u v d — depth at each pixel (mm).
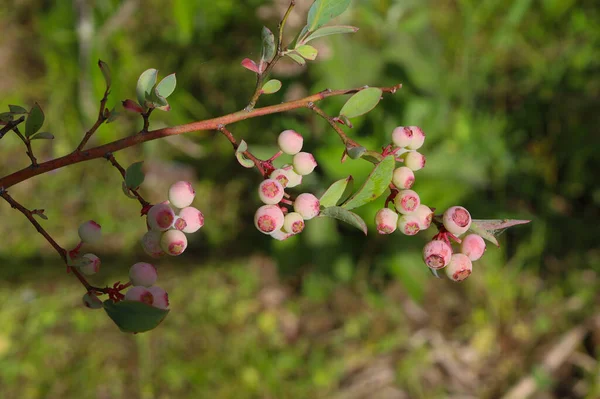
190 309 966
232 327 960
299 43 419
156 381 906
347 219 390
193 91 1045
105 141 996
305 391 921
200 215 404
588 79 1095
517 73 1121
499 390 951
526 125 1078
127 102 410
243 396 904
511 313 998
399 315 991
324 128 869
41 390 881
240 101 1028
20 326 919
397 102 900
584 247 1029
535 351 972
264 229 402
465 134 1006
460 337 988
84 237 401
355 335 975
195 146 1041
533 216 1034
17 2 1069
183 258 1013
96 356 912
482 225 413
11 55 1041
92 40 951
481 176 1006
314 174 872
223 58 1038
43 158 1013
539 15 1147
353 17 887
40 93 1026
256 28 985
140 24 1044
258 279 1008
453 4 1107
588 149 1030
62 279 964
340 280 974
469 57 1084
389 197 420
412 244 919
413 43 952
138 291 388
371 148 844
